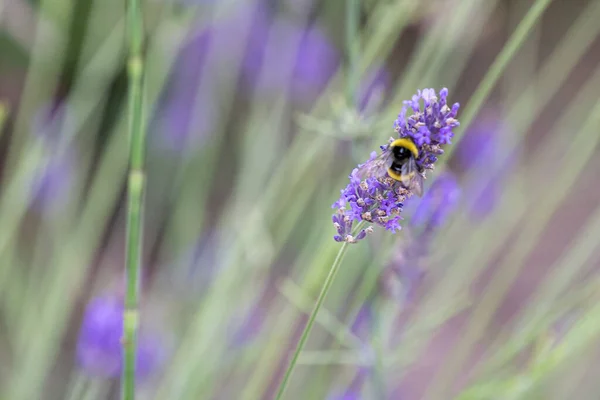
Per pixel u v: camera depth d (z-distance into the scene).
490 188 1.29
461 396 0.95
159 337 1.20
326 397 1.08
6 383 1.32
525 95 1.27
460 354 1.14
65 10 1.30
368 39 1.23
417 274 0.92
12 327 1.35
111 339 0.97
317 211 1.30
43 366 1.17
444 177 0.91
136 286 0.83
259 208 1.11
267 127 1.32
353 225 0.81
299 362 0.94
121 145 1.37
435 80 1.22
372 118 0.92
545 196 1.28
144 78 0.87
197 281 1.36
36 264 1.33
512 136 1.25
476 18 1.25
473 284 1.37
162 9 1.30
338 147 1.31
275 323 1.18
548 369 0.94
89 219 1.32
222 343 1.09
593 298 0.98
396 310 0.94
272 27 1.40
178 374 1.10
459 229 1.27
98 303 1.00
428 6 1.06
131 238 0.82
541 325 0.95
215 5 1.31
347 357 0.94
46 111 1.37
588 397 1.35
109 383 1.30
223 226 1.38
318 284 0.94
